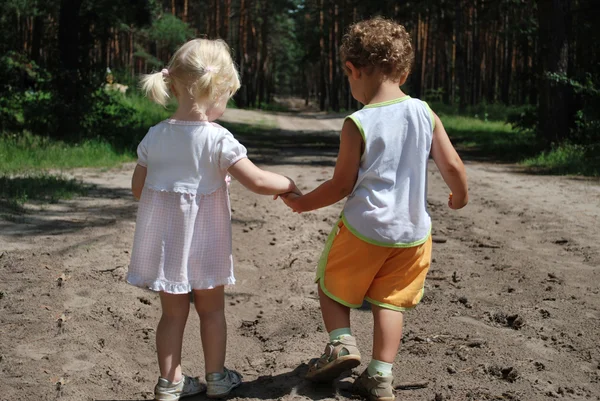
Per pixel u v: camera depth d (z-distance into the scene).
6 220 6.90
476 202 9.30
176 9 47.97
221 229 2.97
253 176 2.95
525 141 21.30
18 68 18.66
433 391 3.21
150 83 2.95
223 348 3.14
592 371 3.49
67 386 3.27
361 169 2.98
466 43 52.31
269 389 3.23
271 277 5.40
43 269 5.18
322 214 8.12
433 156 3.11
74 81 16.98
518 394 3.18
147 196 2.96
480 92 57.28
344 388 3.20
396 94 3.03
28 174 10.55
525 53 36.41
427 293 4.91
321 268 3.08
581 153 15.87
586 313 4.44
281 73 100.19
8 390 3.21
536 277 5.36
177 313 3.07
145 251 2.94
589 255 6.10
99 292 4.71
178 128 2.95
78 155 13.48
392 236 2.92
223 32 53.16
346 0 51.97
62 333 3.94
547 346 3.84
